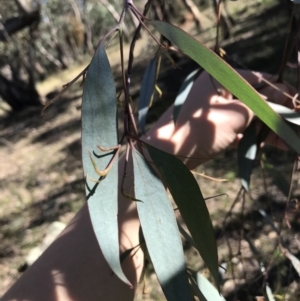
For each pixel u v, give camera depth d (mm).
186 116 342
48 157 1967
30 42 3248
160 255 194
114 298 266
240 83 192
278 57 1637
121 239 284
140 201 191
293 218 833
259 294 648
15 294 259
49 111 2916
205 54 188
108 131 193
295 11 291
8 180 1831
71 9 5910
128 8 194
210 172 1155
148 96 310
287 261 688
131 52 203
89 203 184
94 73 193
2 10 3990
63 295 258
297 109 272
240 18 2766
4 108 3590
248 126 328
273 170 395
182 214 216
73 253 278
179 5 3516
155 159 214
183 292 189
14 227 1369
